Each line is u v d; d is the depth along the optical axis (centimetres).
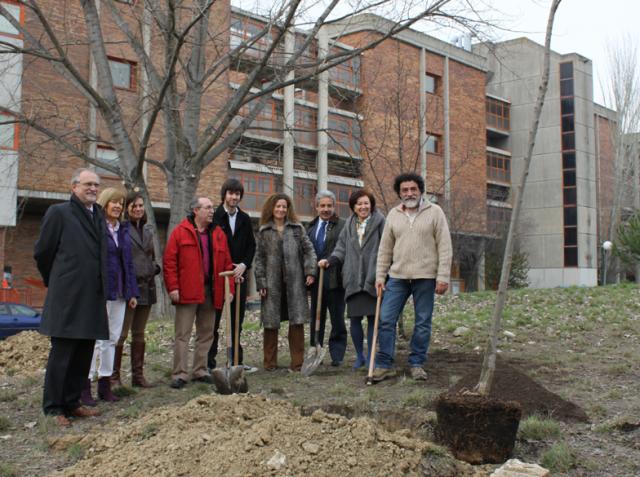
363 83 1619
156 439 399
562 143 4700
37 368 841
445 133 3716
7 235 2272
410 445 381
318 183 3098
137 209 626
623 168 4362
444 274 622
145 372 745
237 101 1195
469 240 3669
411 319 1156
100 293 505
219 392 550
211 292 659
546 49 448
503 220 4044
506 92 4844
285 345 947
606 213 5112
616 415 488
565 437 438
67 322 487
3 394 623
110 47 2125
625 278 5256
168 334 1045
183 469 354
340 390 578
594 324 1080
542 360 747
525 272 4191
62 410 506
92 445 420
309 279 712
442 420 398
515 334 975
